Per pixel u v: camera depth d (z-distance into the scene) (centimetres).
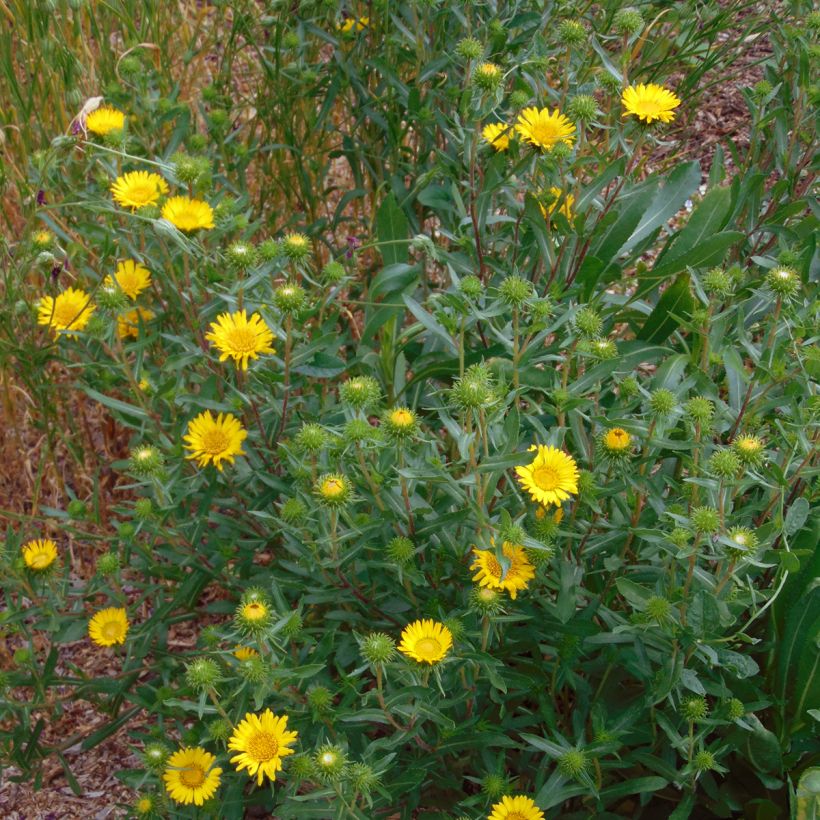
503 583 87
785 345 100
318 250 136
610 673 98
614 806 100
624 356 104
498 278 112
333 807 87
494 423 90
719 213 109
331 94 126
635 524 94
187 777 92
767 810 96
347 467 94
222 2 124
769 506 94
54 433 125
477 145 107
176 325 111
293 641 97
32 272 121
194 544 102
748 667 89
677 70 147
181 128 111
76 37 119
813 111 119
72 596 107
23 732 103
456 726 91
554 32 117
